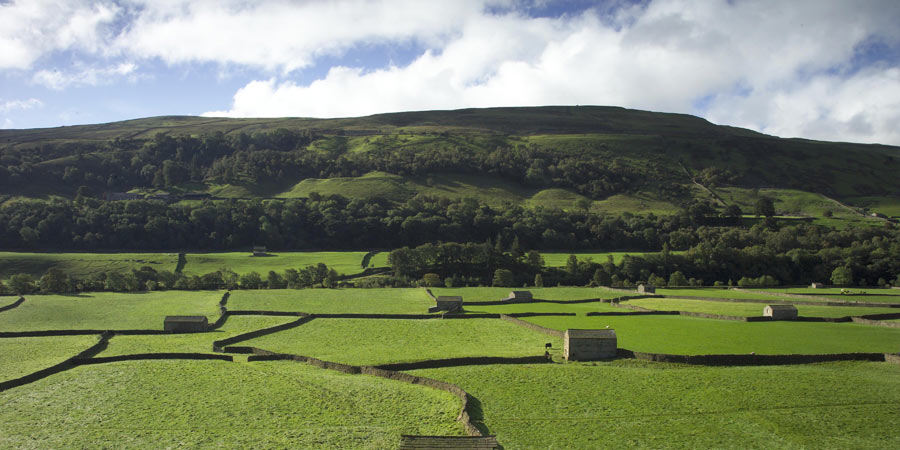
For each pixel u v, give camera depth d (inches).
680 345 3420.3
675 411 2500.0
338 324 4515.3
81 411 2657.5
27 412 2652.6
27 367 3319.4
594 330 3361.2
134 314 4884.4
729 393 2669.8
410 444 2034.9
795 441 2208.4
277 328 4377.5
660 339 3602.4
